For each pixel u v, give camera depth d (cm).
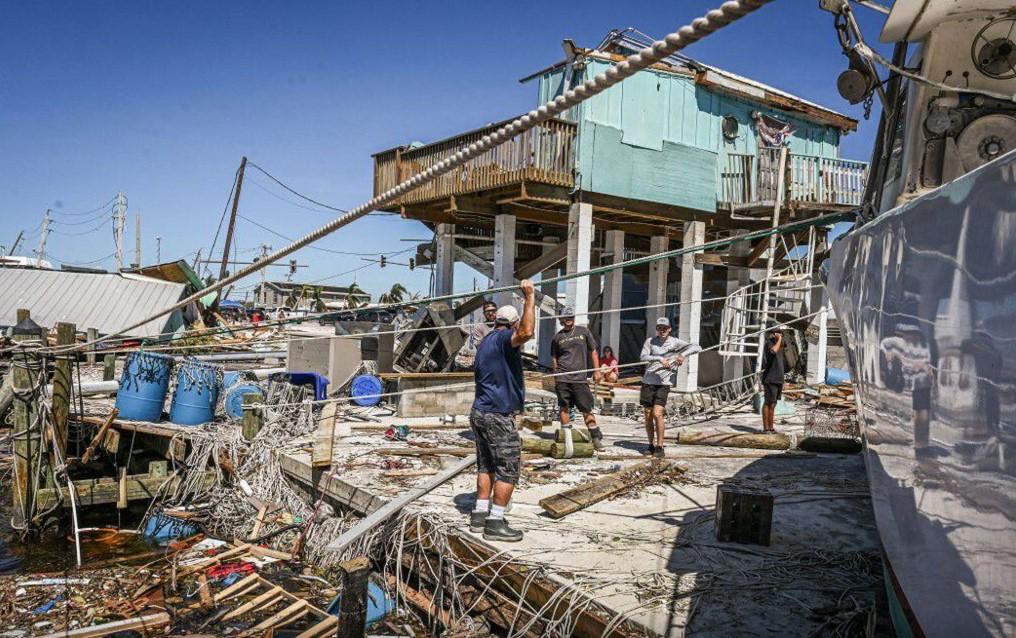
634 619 424
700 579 488
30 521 878
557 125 1423
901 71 396
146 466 1191
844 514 665
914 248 283
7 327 2216
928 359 268
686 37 185
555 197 1449
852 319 416
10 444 1172
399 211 1711
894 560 325
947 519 252
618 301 1814
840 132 1991
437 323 1327
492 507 564
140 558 775
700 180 1662
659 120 1603
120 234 4697
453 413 1261
